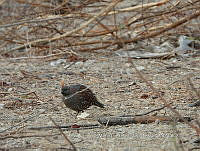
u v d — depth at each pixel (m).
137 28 16.95
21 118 9.77
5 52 16.23
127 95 11.48
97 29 17.50
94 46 17.80
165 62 15.01
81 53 16.56
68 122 9.50
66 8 16.28
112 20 18.14
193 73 13.40
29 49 16.62
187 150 7.66
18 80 13.28
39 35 17.75
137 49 16.75
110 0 16.84
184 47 16.48
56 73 14.01
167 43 17.20
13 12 19.11
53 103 10.92
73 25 17.25
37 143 8.17
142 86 12.23
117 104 10.76
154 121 9.23
